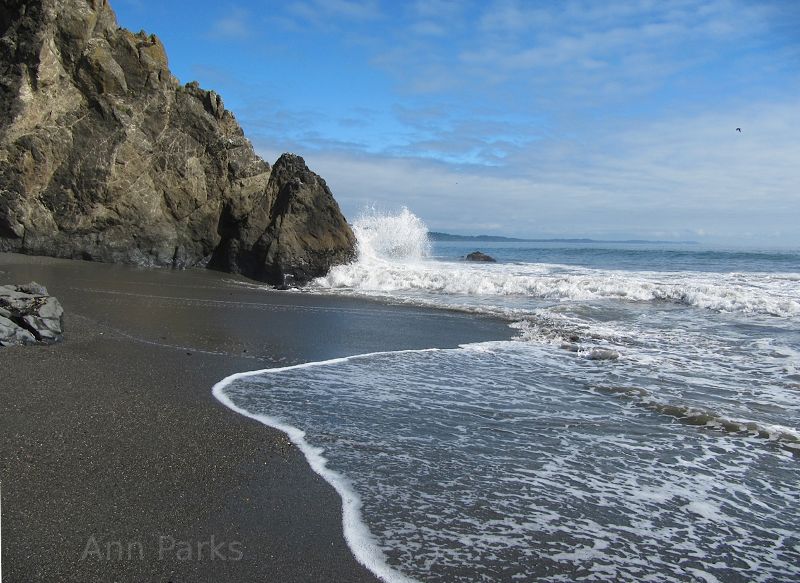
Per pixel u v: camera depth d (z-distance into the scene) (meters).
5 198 17.81
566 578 3.59
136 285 15.90
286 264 19.39
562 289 16.41
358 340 10.46
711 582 3.62
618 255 34.56
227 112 21.05
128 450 5.03
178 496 4.33
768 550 3.97
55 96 18.23
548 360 9.15
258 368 8.10
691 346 10.27
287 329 11.18
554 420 6.33
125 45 19.12
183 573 3.46
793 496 4.73
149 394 6.52
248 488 4.50
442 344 10.34
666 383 7.91
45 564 3.47
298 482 4.64
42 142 17.92
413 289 18.20
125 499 4.24
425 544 3.87
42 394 6.26
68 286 14.55
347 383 7.53
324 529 3.99
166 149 19.84
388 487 4.63
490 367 8.62
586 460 5.31
